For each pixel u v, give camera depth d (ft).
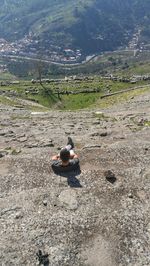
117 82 562.66
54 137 105.81
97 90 499.10
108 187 69.05
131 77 600.39
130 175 73.51
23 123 144.66
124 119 148.36
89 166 77.41
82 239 55.93
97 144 91.86
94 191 67.77
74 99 467.11
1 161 81.30
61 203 64.18
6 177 73.26
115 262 51.90
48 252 53.31
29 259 52.06
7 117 173.47
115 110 198.49
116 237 56.44
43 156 83.41
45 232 57.21
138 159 80.74
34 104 387.96
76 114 184.96
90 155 83.35
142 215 61.46
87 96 476.13
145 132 106.22
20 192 67.77
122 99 335.06
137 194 67.26
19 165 78.59
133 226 58.80
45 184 70.23
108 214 61.41
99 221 59.67
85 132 112.47
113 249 54.13
